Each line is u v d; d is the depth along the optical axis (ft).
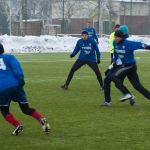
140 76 83.20
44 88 66.85
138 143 33.78
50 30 256.32
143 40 181.88
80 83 73.41
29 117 43.93
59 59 129.59
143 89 49.96
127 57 48.98
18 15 273.33
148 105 51.47
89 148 32.48
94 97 58.08
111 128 38.99
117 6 270.67
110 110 48.06
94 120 42.55
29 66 105.50
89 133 37.17
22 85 35.50
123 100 50.60
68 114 45.75
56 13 288.92
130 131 37.81
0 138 35.73
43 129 36.27
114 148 32.40
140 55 157.07
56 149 32.35
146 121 42.01
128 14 275.39
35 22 246.88
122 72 49.14
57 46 172.76
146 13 276.41
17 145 33.55
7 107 36.19
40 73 89.20
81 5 272.10
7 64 35.68
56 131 37.99
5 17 254.47
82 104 52.21
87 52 64.64
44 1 308.40
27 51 166.81
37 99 56.08
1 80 35.50
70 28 262.26
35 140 34.99
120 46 48.60
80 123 41.16
